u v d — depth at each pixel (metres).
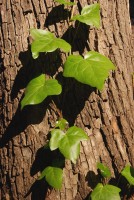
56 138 0.68
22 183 0.72
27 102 0.68
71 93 0.73
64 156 0.67
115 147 0.73
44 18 0.74
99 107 0.73
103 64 0.69
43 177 0.71
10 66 0.73
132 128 0.75
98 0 0.76
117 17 0.77
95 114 0.73
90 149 0.72
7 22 0.74
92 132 0.73
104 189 0.70
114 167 0.73
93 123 0.73
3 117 0.73
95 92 0.73
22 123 0.72
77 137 0.68
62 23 0.74
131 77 0.77
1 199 0.73
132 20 1.85
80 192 0.71
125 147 0.74
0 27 0.74
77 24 0.74
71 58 0.70
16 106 0.73
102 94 0.73
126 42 0.78
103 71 0.68
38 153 0.72
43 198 0.71
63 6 0.74
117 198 0.69
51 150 0.68
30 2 0.74
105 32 0.75
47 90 0.68
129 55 0.78
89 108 0.73
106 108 0.74
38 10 0.74
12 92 0.73
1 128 0.73
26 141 0.72
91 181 0.72
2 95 0.73
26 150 0.72
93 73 0.68
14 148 0.72
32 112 0.72
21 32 0.73
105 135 0.73
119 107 0.74
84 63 0.69
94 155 0.72
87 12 0.72
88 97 0.73
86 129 0.73
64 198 0.71
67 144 0.68
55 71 0.73
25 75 0.73
